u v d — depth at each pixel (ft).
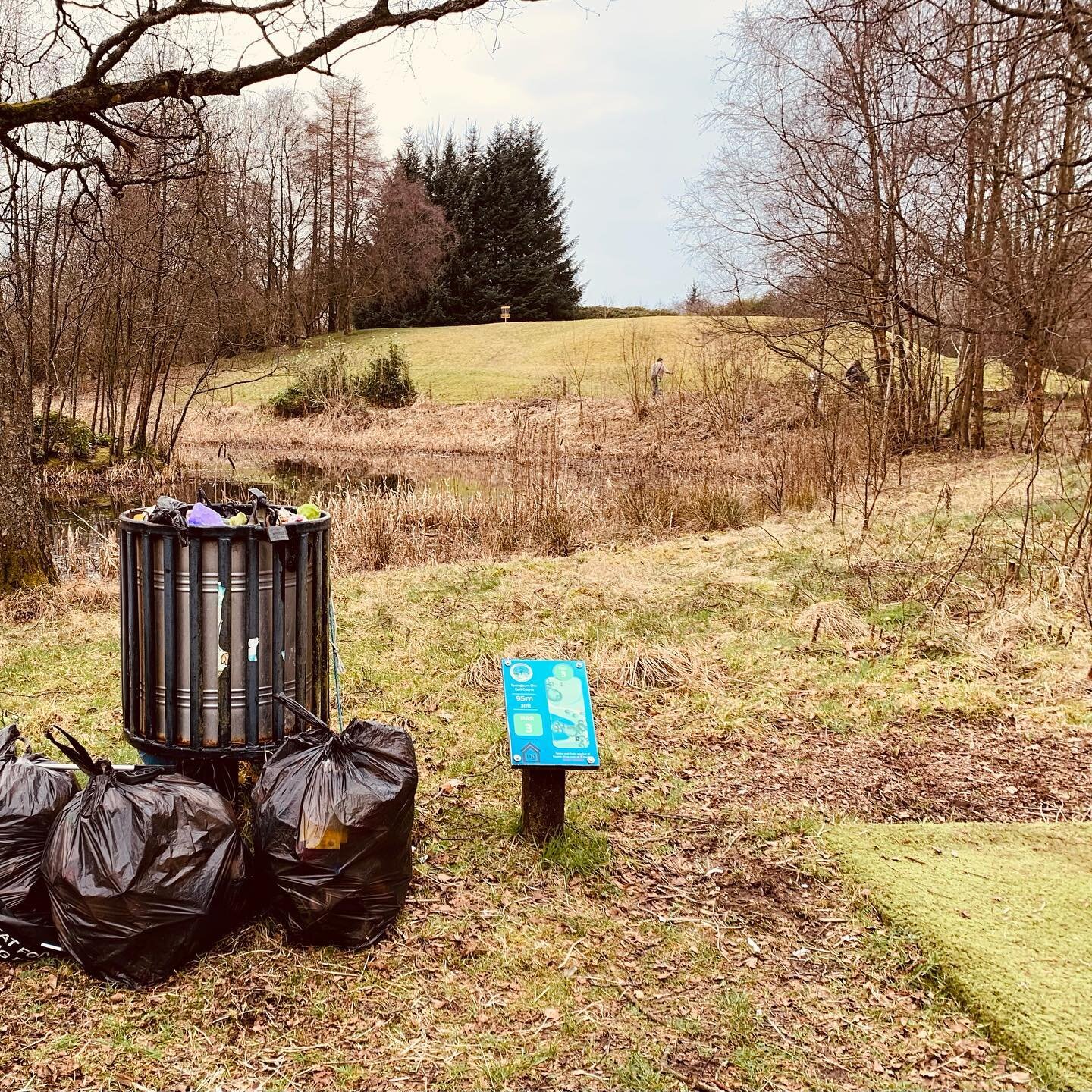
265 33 23.81
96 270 68.95
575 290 191.01
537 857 13.48
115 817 10.32
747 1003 10.52
